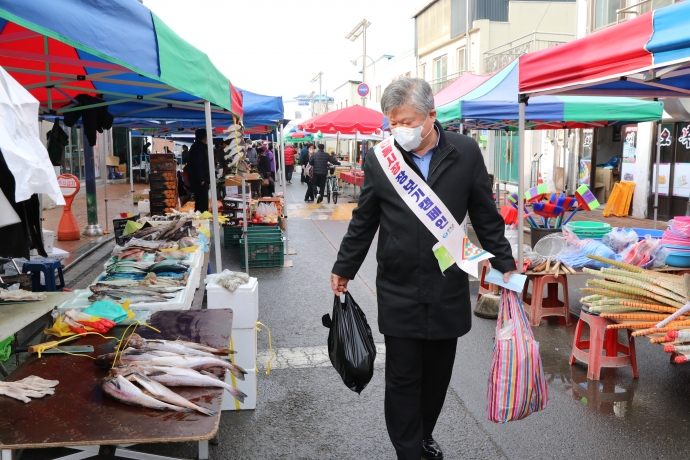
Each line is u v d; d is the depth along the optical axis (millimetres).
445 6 27094
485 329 5559
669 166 13117
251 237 8781
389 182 2664
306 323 5812
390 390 2750
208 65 4609
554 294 5945
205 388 2391
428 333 2648
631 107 8258
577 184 16672
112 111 7387
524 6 23484
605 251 5711
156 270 4711
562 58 4359
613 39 3832
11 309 3074
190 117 7691
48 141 6059
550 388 4176
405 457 2689
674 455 3236
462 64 25984
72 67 4871
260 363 4688
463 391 4133
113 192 21281
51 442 1940
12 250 3193
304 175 27891
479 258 2631
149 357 2576
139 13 3049
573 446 3344
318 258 9570
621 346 4680
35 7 2123
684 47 3232
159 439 1981
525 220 8672
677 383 4262
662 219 13422
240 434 3484
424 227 2621
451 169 2639
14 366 3596
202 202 10391
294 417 3727
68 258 8695
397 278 2674
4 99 2281
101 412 2176
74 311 3195
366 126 14344
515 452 3283
